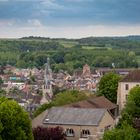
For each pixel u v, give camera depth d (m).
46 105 189.50
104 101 181.62
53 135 138.88
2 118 123.38
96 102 175.88
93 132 145.25
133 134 102.19
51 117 150.75
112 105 182.25
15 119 124.88
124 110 176.00
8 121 123.50
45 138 138.75
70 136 146.88
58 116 150.62
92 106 170.25
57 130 140.12
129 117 152.62
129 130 102.88
